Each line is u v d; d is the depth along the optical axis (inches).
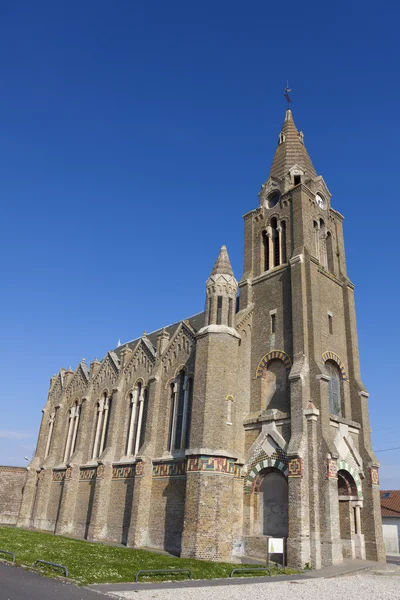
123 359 1973.4
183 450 1470.2
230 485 1311.5
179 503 1398.9
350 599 791.7
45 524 2082.9
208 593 767.7
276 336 1582.2
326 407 1354.6
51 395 2536.9
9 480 2439.7
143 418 1743.4
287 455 1289.4
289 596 787.4
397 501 2486.5
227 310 1539.1
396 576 1146.7
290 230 1737.2
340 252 1856.5
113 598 682.8
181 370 1626.5
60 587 733.9
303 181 1857.8
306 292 1542.8
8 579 773.9
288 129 2064.5
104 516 1681.8
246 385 1578.5
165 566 1026.7
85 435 2033.7
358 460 1465.3
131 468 1659.7
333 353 1587.1
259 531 1368.1
